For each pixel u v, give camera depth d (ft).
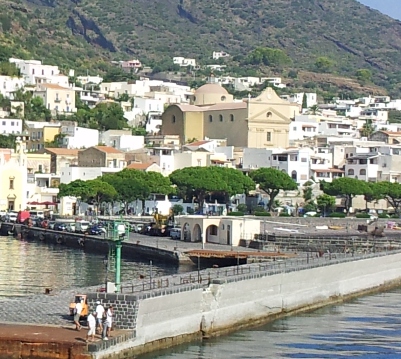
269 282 418.10
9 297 424.05
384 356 352.08
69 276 535.60
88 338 305.12
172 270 565.12
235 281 388.57
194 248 636.89
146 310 328.49
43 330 317.22
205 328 368.48
